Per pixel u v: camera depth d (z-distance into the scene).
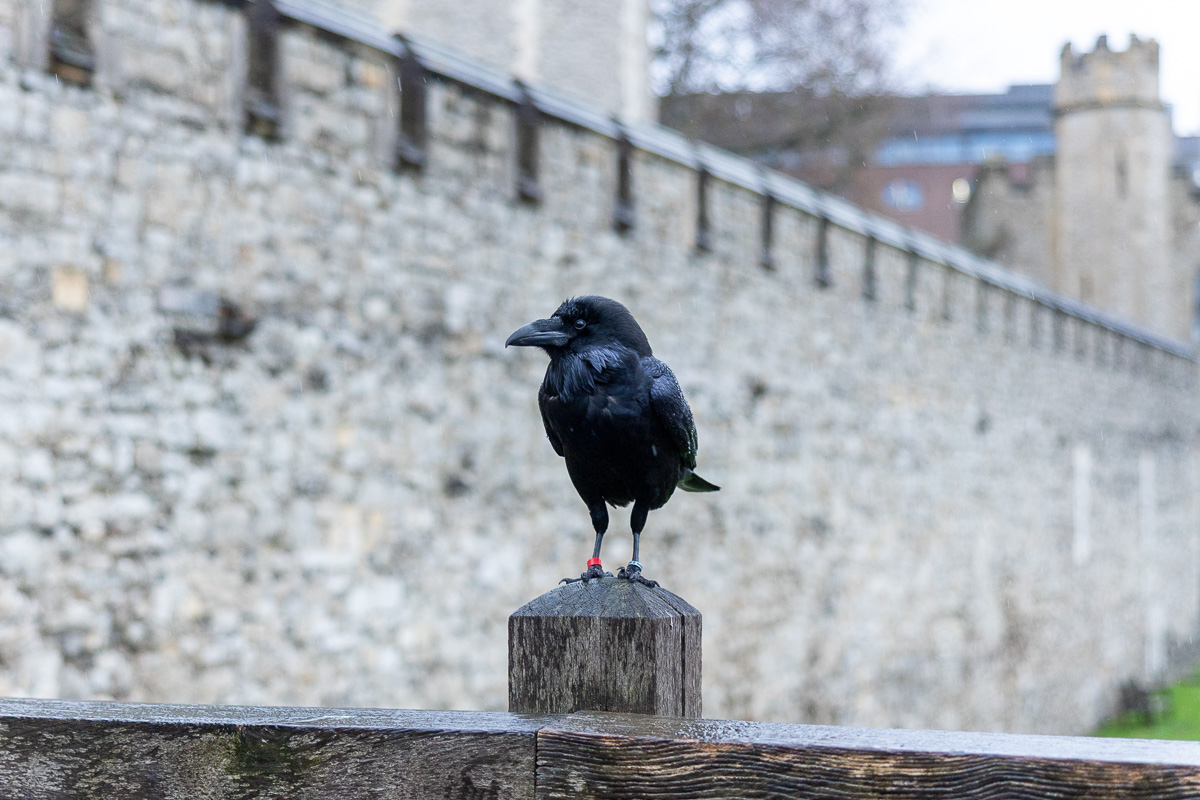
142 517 8.52
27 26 7.89
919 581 21.05
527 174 12.63
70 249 8.12
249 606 9.30
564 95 14.19
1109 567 31.27
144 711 2.12
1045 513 26.98
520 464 12.23
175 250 8.86
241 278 9.37
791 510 17.48
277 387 9.65
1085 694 28.81
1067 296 49.50
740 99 35.25
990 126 74.12
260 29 9.58
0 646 7.56
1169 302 49.66
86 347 8.20
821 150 37.56
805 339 18.06
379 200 10.72
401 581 10.74
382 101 10.80
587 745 1.87
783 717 16.88
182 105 8.95
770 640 16.75
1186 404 39.94
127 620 8.38
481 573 11.66
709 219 15.91
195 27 9.05
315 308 10.03
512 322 12.34
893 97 35.97
